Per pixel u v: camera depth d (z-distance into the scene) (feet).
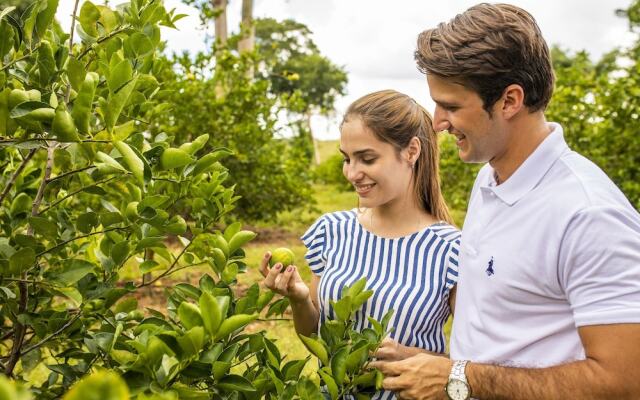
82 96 5.00
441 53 5.37
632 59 88.17
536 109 5.55
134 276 24.63
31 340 7.75
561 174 5.40
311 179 39.68
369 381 5.97
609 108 27.53
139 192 6.49
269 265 7.12
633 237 4.87
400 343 6.99
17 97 5.31
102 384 2.23
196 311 5.05
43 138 5.36
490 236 5.74
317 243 7.84
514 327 5.59
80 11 6.53
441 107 5.62
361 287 6.54
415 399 5.67
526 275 5.41
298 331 7.58
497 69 5.24
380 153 6.99
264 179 35.27
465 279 6.12
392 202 7.39
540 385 5.12
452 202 38.50
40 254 6.35
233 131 33.24
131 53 6.51
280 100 35.27
